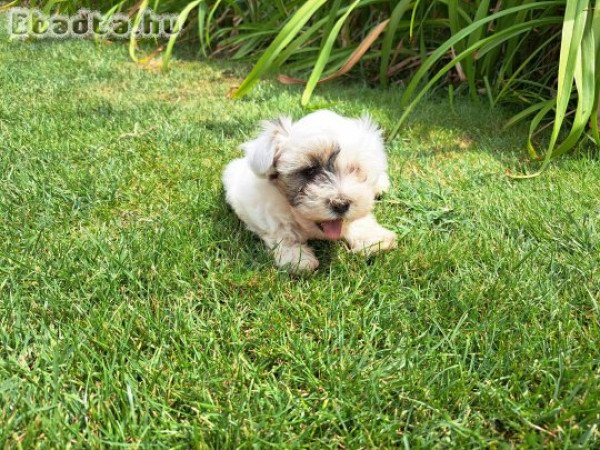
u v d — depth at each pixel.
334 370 0.37
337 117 0.53
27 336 0.39
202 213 0.58
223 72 1.21
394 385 0.36
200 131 0.81
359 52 0.88
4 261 0.48
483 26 0.92
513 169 0.71
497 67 1.03
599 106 0.69
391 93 1.07
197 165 0.69
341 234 0.52
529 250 0.52
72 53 1.31
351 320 0.42
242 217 0.55
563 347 0.38
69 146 0.73
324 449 0.32
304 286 0.47
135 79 1.11
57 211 0.57
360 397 0.35
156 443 0.32
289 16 1.25
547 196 0.63
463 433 0.32
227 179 0.60
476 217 0.59
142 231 0.54
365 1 1.04
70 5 1.54
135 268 0.47
